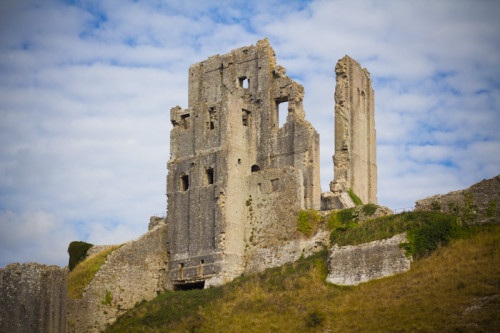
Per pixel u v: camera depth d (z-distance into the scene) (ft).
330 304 255.70
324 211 298.56
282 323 253.44
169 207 323.78
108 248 339.57
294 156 320.70
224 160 311.88
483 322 220.43
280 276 285.23
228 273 301.84
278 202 307.37
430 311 232.32
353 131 349.20
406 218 272.72
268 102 331.57
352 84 353.10
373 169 361.92
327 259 278.67
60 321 265.34
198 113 326.44
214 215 308.60
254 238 309.83
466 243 255.29
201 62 355.56
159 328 272.72
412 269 255.50
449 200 271.28
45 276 259.60
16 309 247.50
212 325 263.49
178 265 313.73
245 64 342.03
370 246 268.00
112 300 299.17
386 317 236.84
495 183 263.29
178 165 325.62
